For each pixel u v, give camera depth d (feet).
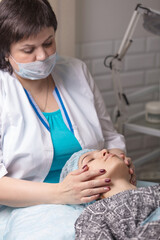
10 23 4.28
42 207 4.46
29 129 4.71
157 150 8.22
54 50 4.64
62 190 4.34
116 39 8.22
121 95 6.86
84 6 7.61
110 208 3.93
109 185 4.34
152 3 8.32
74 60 5.66
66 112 5.03
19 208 4.68
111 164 4.33
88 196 4.32
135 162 7.72
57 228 4.11
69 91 5.33
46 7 4.40
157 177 8.90
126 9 8.12
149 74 8.87
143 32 8.46
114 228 3.80
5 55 4.65
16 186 4.50
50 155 4.75
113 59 6.54
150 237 3.53
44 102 5.05
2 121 4.70
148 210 3.86
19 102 4.75
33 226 4.21
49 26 4.42
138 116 7.49
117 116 7.01
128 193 3.99
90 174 4.19
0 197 4.55
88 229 3.80
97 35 7.98
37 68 4.55
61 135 4.90
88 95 5.42
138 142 9.09
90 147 5.09
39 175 4.88
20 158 4.70
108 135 5.74
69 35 7.17
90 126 5.17
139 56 8.60
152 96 8.82
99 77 8.31
